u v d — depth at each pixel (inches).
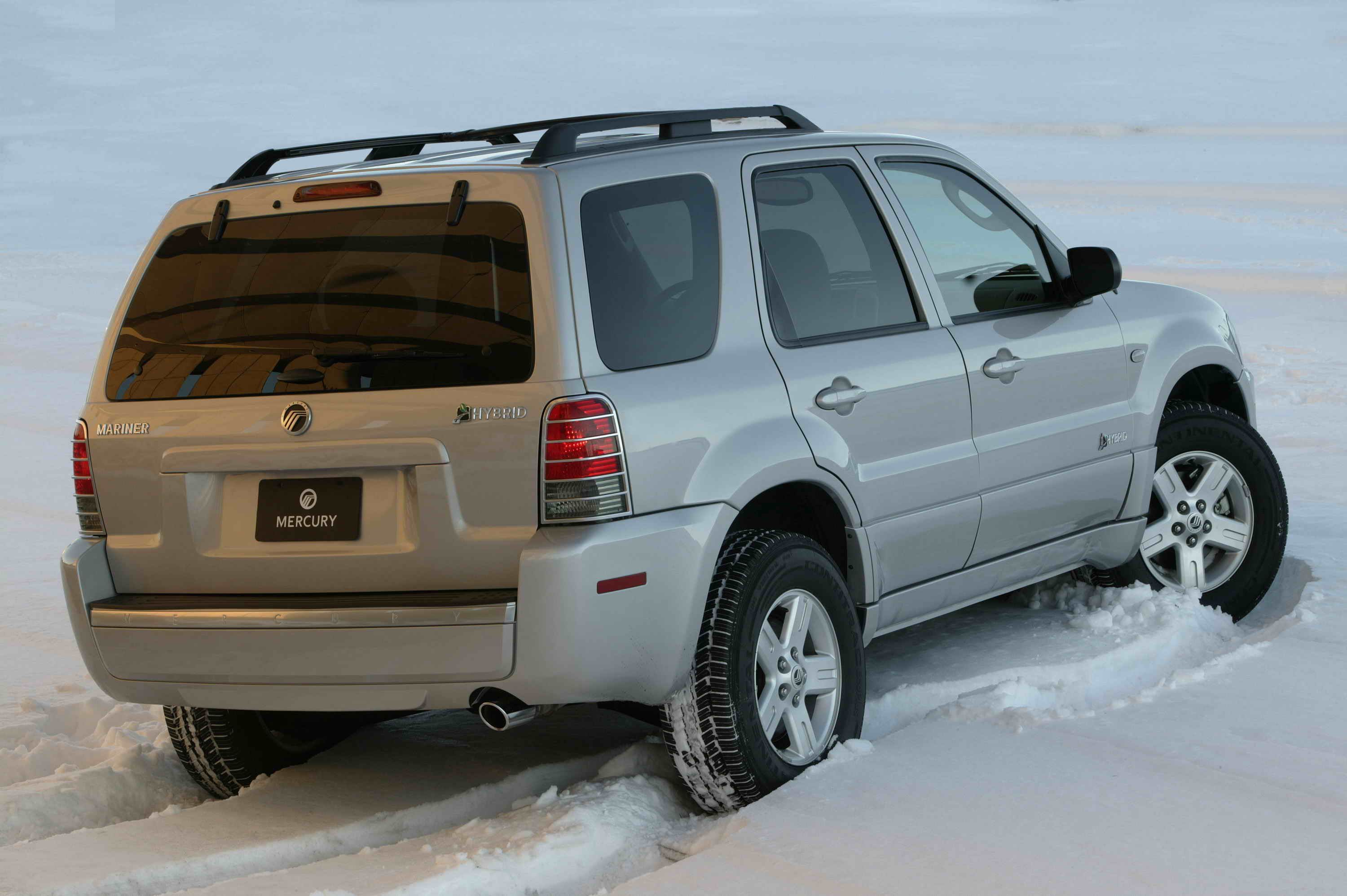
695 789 191.8
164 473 189.6
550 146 183.8
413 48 5831.7
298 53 5915.4
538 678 172.2
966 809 185.2
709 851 176.4
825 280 212.2
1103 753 203.3
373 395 178.9
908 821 181.9
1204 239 1118.4
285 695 183.2
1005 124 2500.0
